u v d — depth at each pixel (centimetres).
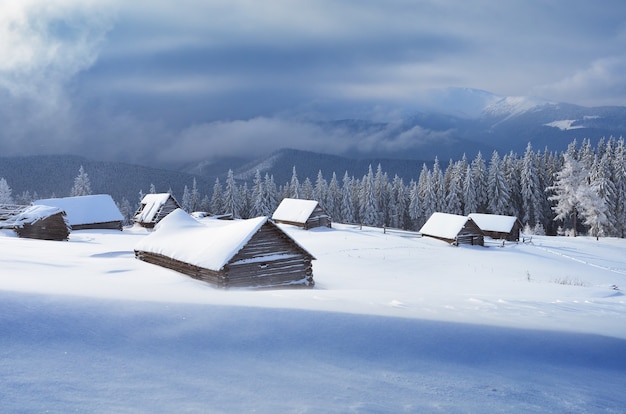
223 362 540
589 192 6831
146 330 638
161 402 404
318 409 407
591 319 1032
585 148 9588
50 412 365
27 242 2883
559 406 467
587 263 4309
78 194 8731
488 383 529
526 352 673
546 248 5259
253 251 2123
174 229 2528
